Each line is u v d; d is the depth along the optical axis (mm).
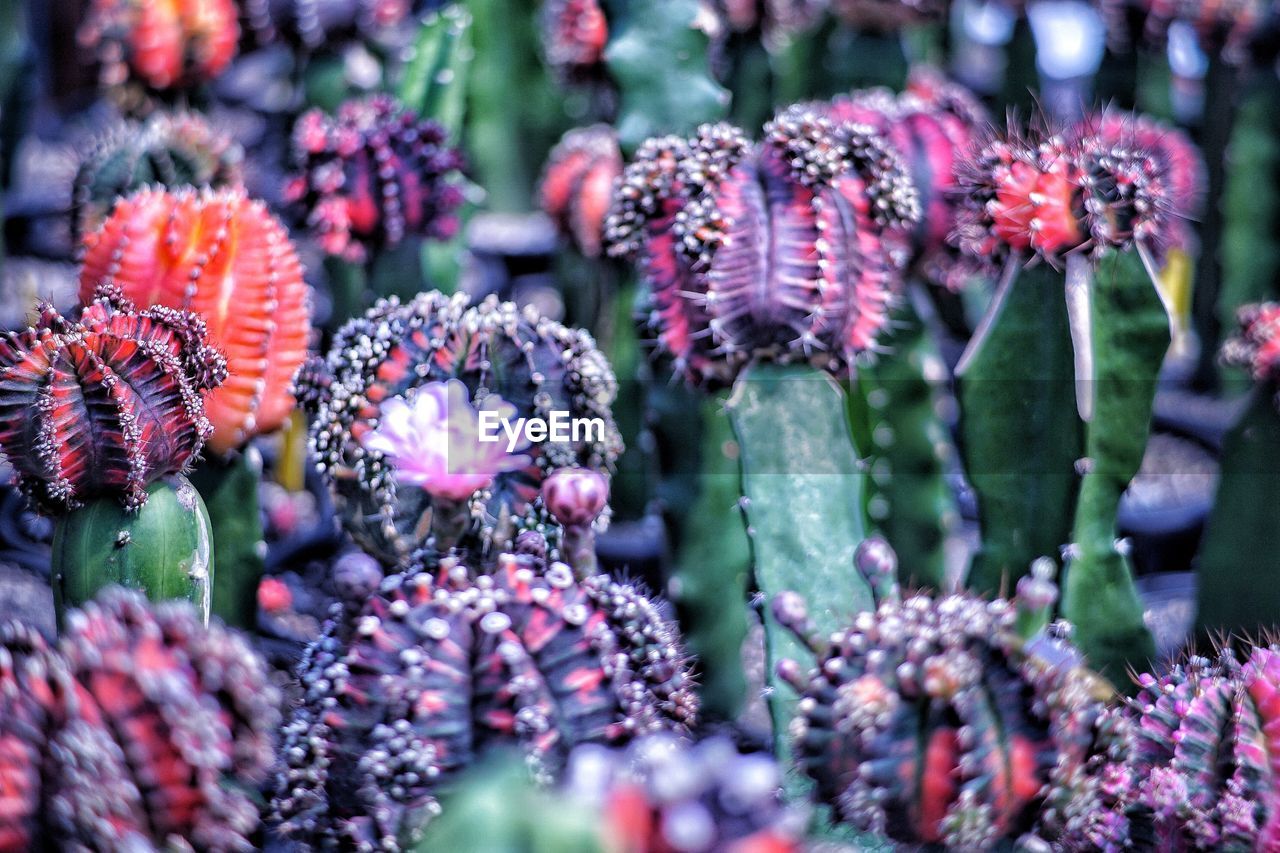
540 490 491
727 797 389
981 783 436
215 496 538
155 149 613
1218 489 567
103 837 419
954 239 560
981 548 529
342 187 606
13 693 421
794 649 499
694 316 502
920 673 435
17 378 468
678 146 514
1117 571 524
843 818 449
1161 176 533
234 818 432
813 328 498
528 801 382
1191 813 458
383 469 477
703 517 585
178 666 432
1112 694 483
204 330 489
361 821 444
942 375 617
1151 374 519
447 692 438
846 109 591
